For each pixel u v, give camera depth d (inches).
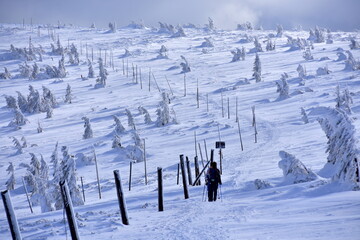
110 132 3270.2
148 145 2655.0
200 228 345.7
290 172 712.4
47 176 1847.9
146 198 720.3
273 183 733.3
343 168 498.6
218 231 320.8
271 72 5000.0
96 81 5359.3
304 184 564.1
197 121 3245.6
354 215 310.7
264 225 321.7
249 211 406.9
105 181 1910.7
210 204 511.5
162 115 3260.3
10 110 4594.0
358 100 2898.6
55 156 1391.5
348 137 524.4
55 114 4269.2
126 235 366.9
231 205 472.4
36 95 4493.1
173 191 771.4
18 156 2883.9
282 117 2903.5
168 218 439.5
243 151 2037.4
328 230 271.1
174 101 4163.4
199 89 4611.2
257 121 2908.5
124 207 433.7
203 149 2327.8
